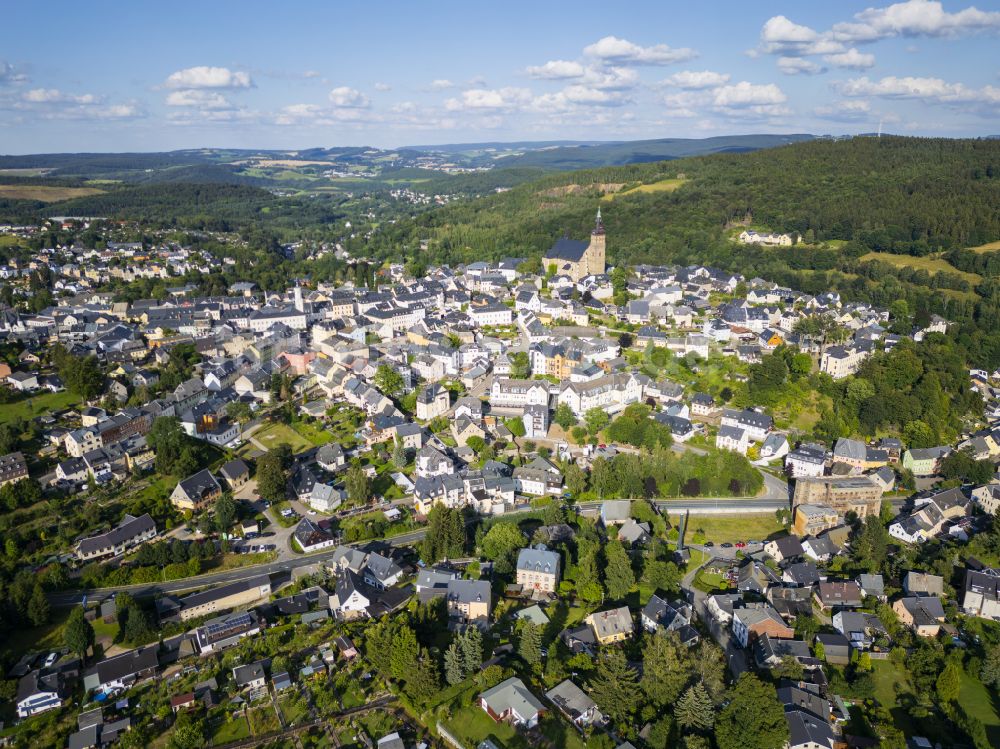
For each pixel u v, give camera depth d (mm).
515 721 161750
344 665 185250
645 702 165375
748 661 187375
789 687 168875
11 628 199250
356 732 163625
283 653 190000
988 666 178875
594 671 175375
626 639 192000
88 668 187250
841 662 184625
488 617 199125
